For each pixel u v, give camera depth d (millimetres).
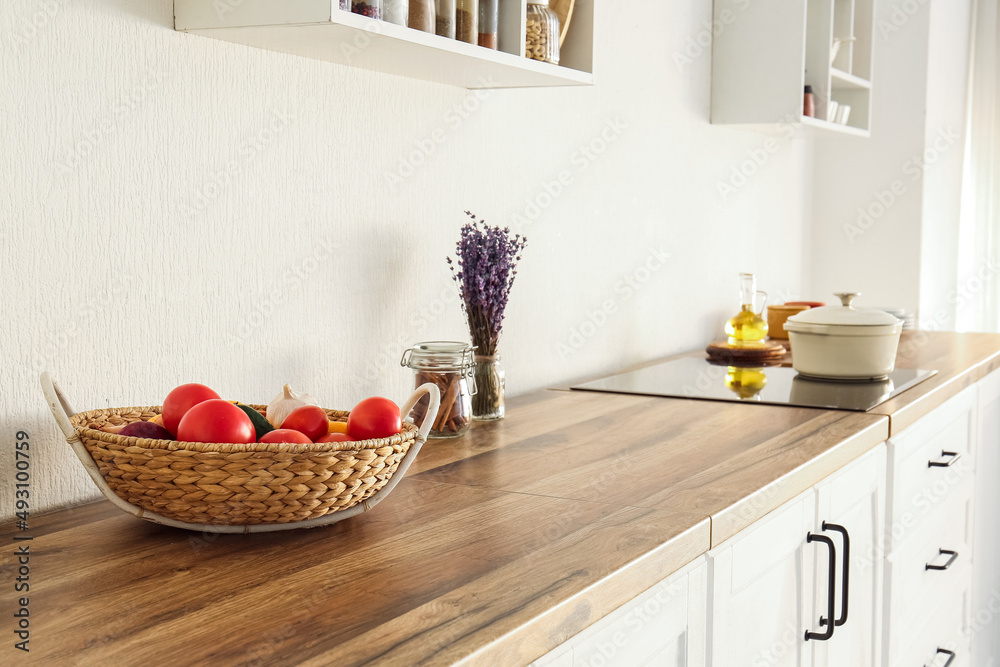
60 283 1165
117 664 693
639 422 1672
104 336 1223
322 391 1565
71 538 1030
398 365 1727
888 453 1734
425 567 916
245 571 911
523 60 1552
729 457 1380
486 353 1688
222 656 707
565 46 1756
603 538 1000
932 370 2242
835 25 3072
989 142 4168
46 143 1135
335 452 995
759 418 1688
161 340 1297
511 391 2035
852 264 3734
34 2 1110
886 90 3639
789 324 2162
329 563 932
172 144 1290
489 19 1521
